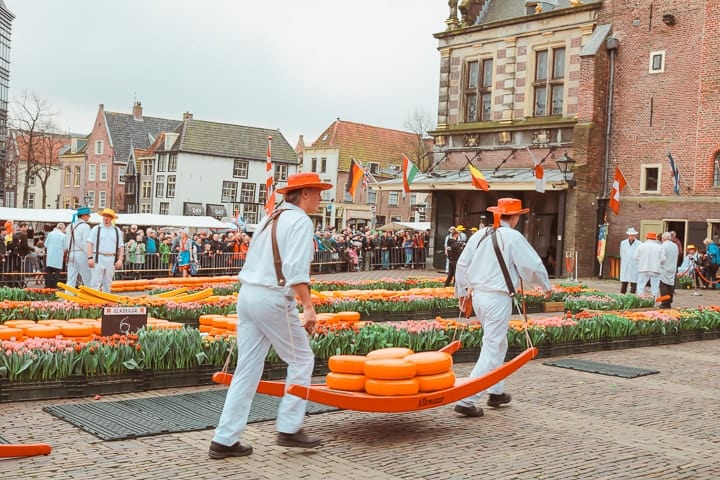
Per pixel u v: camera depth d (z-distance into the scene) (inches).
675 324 588.4
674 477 243.8
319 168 2790.4
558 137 1259.2
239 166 2807.6
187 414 299.3
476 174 1027.3
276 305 242.1
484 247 322.3
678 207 1160.2
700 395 382.3
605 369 446.6
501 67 1357.0
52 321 433.4
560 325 502.0
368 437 278.4
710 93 1128.2
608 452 270.1
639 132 1203.2
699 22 1139.3
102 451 248.8
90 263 639.8
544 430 298.2
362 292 714.2
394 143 2906.0
